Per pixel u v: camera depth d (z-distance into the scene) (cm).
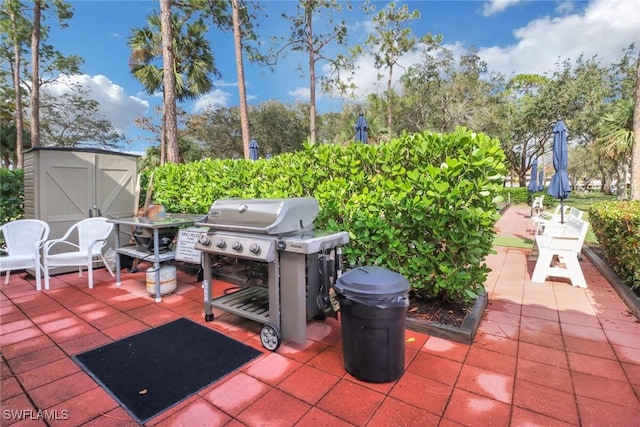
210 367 218
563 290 372
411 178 289
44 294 369
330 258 275
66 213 459
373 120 1495
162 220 385
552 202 1336
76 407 179
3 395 190
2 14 1124
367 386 197
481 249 280
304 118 2091
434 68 1681
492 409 175
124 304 338
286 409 177
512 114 1814
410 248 304
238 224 257
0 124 1538
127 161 523
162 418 171
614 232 382
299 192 382
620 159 1191
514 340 252
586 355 228
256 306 279
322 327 279
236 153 2038
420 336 261
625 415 169
